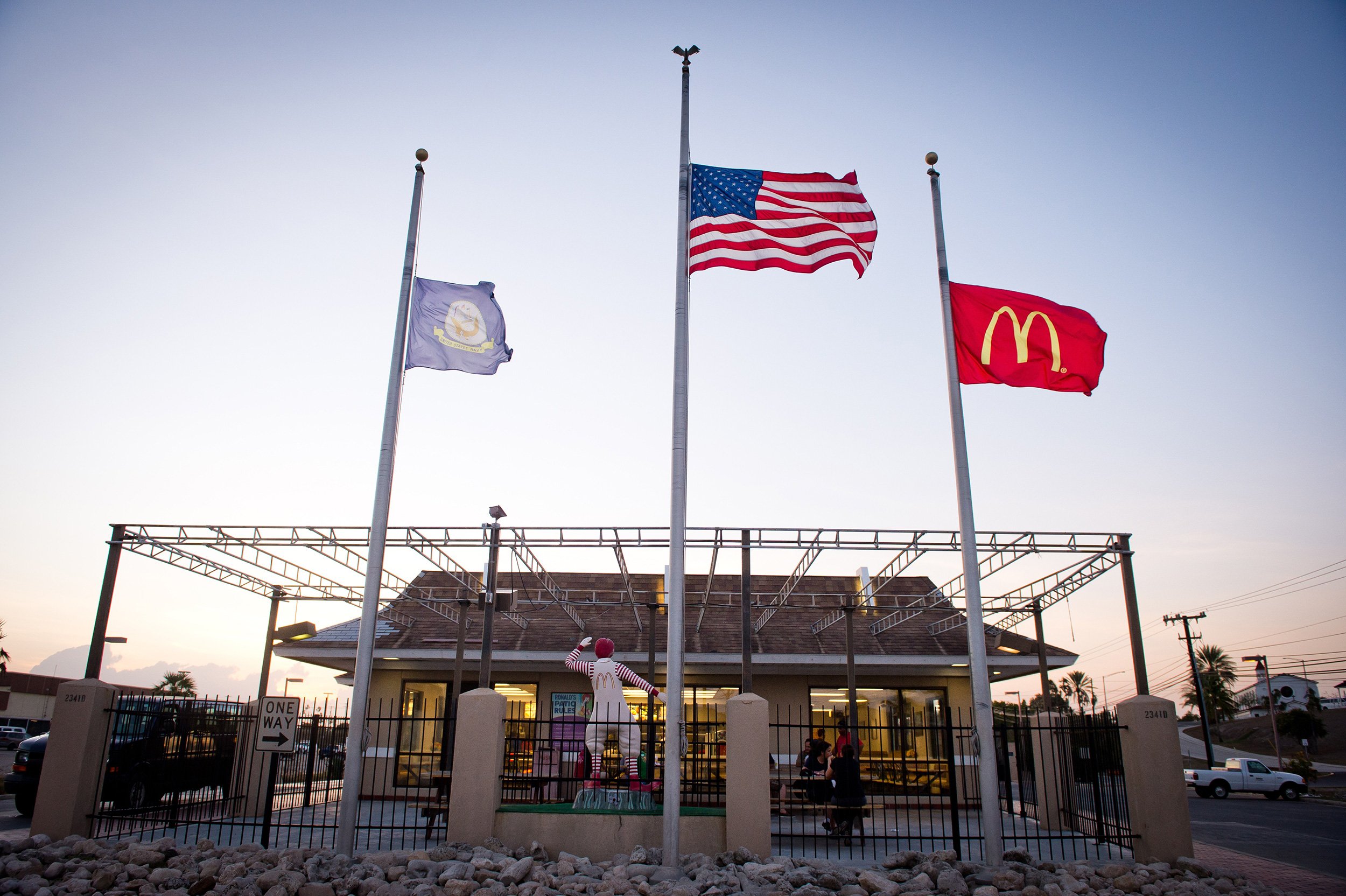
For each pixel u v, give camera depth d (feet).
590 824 31.63
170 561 53.93
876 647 66.59
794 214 35.91
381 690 66.90
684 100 36.65
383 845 37.17
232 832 36.88
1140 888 28.53
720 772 49.24
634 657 65.98
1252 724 273.13
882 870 30.19
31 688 191.42
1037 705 104.68
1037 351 36.81
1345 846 45.78
